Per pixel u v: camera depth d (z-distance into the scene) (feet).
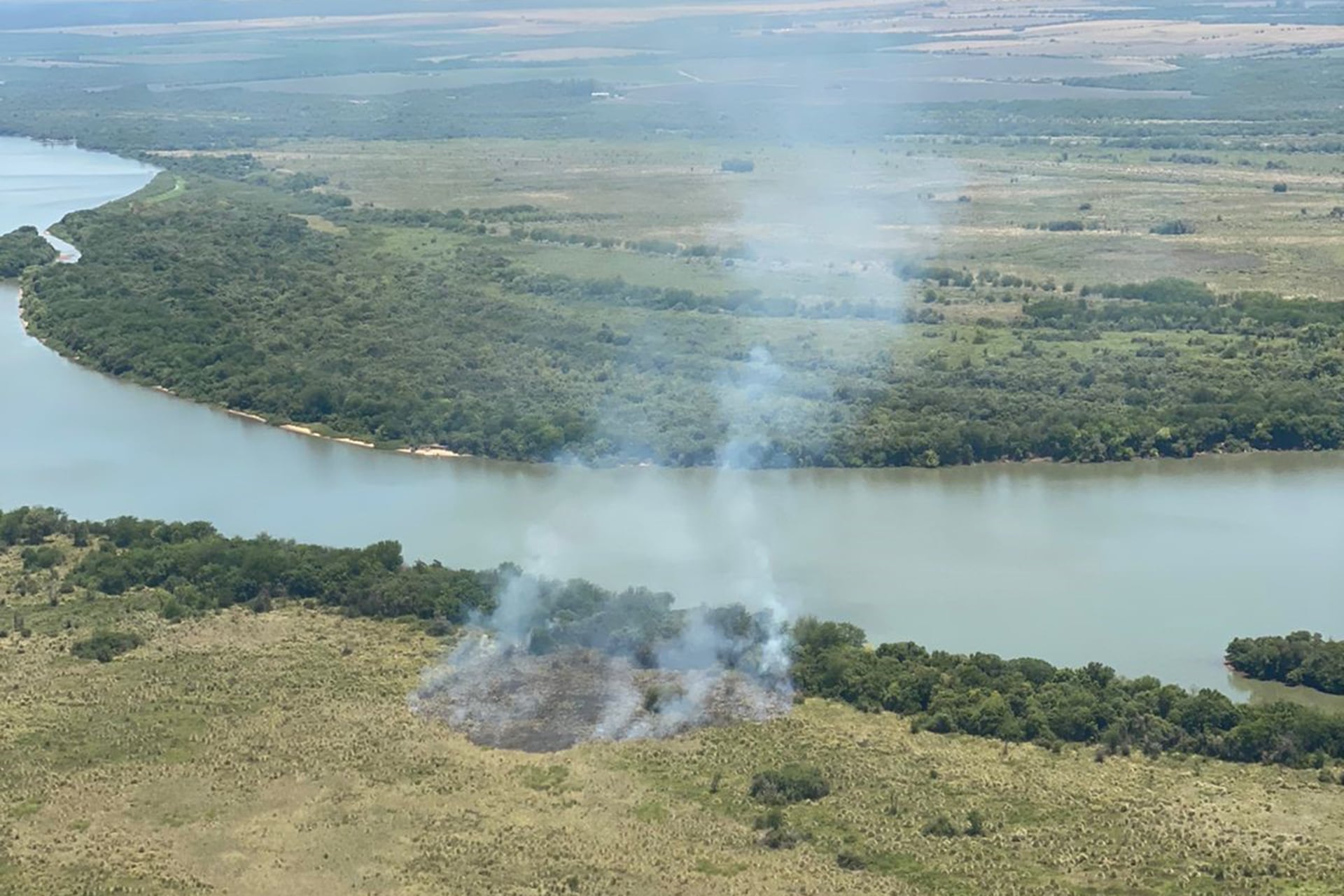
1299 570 472.44
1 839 339.16
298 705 395.96
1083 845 327.88
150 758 372.17
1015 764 363.97
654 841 332.60
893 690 392.27
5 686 409.90
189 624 446.60
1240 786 351.67
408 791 355.15
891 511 522.47
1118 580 467.11
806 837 332.80
